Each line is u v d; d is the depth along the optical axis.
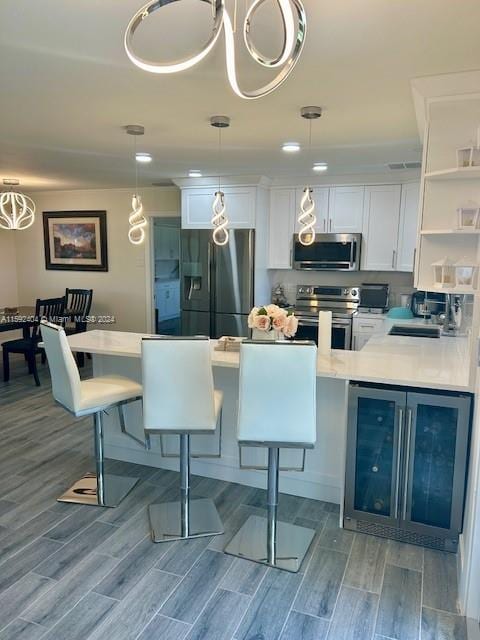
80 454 3.63
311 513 2.83
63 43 1.99
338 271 5.89
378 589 2.19
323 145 3.83
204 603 2.09
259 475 3.12
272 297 6.15
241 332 5.59
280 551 2.44
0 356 7.11
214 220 3.84
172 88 2.50
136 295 6.98
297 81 2.37
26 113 3.00
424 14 1.70
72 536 2.58
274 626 1.96
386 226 5.24
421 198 2.54
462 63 2.14
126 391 2.85
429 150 2.48
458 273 2.34
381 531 2.60
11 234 7.70
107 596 2.12
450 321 4.45
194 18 1.76
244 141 3.72
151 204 6.66
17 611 2.03
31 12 1.73
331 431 2.89
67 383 2.64
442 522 2.48
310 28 1.81
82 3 1.66
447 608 2.07
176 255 8.41
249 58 2.08
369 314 5.24
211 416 2.49
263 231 5.66
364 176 5.20
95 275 7.22
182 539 2.54
